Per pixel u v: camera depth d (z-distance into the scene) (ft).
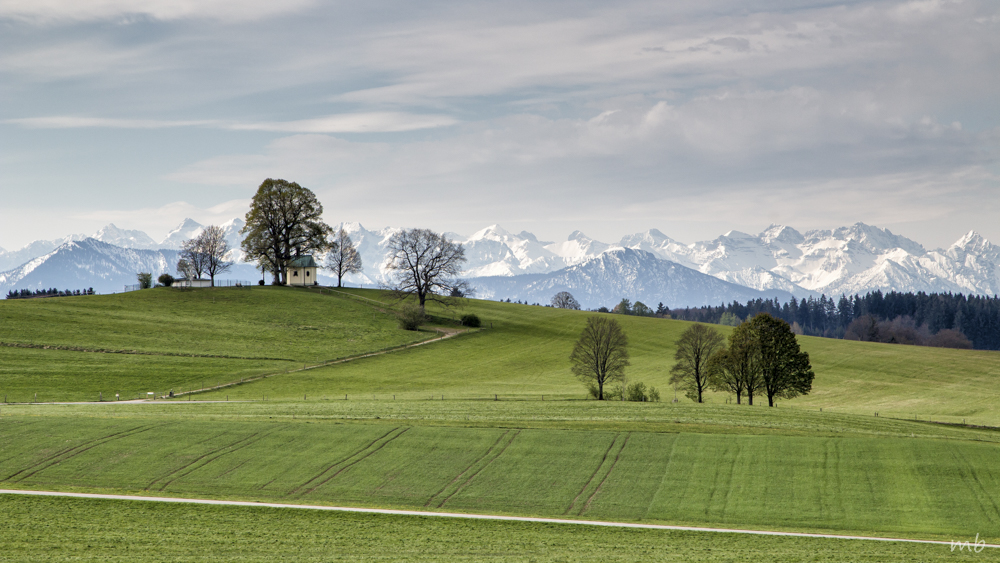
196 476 137.80
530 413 189.57
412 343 344.28
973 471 142.20
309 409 195.31
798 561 104.53
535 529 117.19
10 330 295.69
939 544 112.68
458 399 233.55
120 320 336.70
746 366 237.45
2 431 159.53
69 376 246.27
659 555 106.52
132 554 103.60
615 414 189.47
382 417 180.24
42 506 121.49
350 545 108.78
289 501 127.54
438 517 121.80
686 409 202.08
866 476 140.77
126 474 137.80
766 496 132.36
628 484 137.08
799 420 185.26
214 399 231.30
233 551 105.50
